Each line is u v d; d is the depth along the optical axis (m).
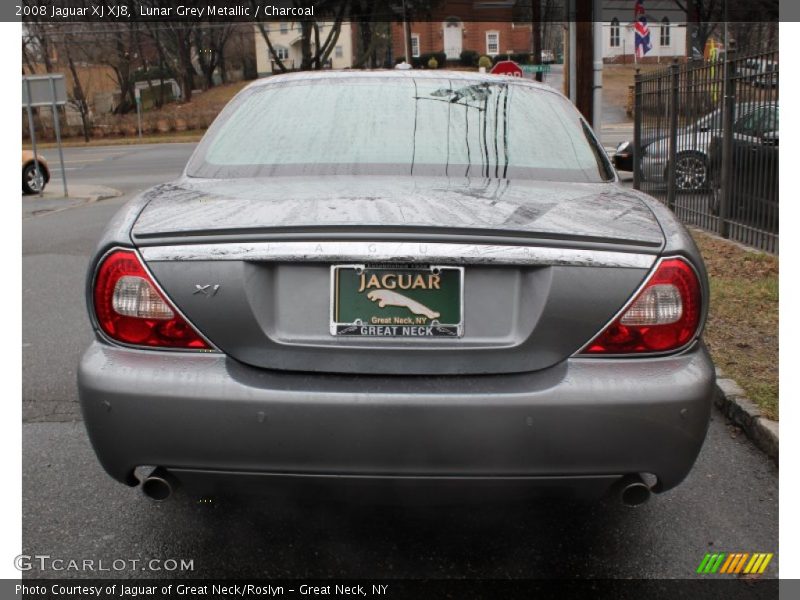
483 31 67.75
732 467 3.45
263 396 2.17
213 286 2.23
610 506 3.09
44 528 2.93
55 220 13.41
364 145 2.96
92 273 2.35
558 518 3.00
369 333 2.23
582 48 11.76
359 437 2.17
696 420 2.25
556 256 2.21
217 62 64.44
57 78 17.75
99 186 20.83
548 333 2.23
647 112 11.89
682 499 3.16
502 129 3.07
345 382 2.21
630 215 2.47
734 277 6.97
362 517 3.00
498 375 2.24
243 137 3.06
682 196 10.46
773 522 2.98
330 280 2.22
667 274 2.27
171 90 60.50
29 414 4.12
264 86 3.40
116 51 56.16
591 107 11.88
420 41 67.25
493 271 2.24
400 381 2.21
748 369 4.38
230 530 2.91
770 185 7.89
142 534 2.89
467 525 2.95
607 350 2.25
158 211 2.46
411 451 2.18
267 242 2.21
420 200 2.46
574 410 2.17
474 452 2.18
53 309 6.59
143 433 2.23
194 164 3.00
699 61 10.01
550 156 2.98
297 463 2.20
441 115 3.12
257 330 2.23
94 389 2.25
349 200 2.46
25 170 17.98
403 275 2.21
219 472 2.24
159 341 2.26
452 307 2.23
